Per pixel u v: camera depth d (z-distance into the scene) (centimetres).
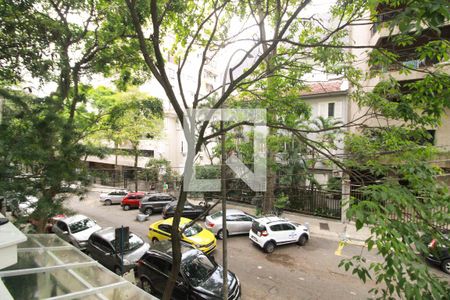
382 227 181
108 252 880
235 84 429
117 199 2000
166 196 1725
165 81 397
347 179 554
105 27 807
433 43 288
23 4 610
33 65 645
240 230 1233
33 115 611
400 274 183
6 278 375
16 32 654
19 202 613
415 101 310
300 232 1101
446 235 248
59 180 629
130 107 920
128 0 376
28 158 554
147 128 1908
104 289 392
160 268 710
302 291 744
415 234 205
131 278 771
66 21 738
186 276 655
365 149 509
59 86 759
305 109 562
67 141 660
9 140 554
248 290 750
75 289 387
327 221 1403
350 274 848
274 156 920
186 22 544
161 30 642
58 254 499
